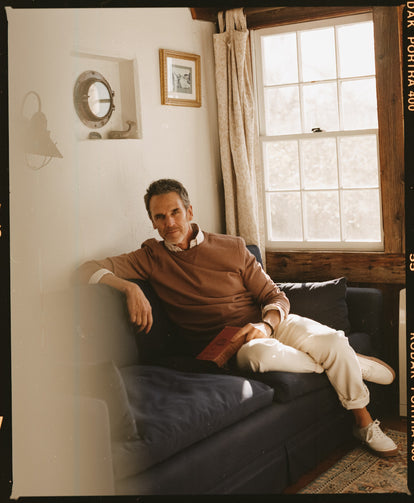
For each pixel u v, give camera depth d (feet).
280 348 7.34
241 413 6.39
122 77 9.16
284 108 11.08
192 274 8.45
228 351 7.57
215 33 10.94
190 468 5.57
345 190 10.66
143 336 7.79
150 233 9.57
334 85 10.60
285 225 11.27
